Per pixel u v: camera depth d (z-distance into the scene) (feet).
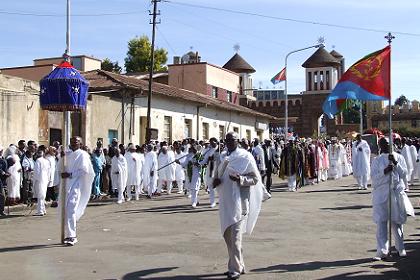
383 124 251.60
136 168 65.87
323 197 64.34
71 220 34.71
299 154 77.05
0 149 51.49
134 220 46.21
